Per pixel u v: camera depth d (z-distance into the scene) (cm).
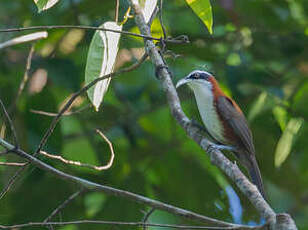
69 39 1284
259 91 1307
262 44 1381
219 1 1398
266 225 627
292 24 1409
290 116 1249
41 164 709
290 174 1270
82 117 1284
